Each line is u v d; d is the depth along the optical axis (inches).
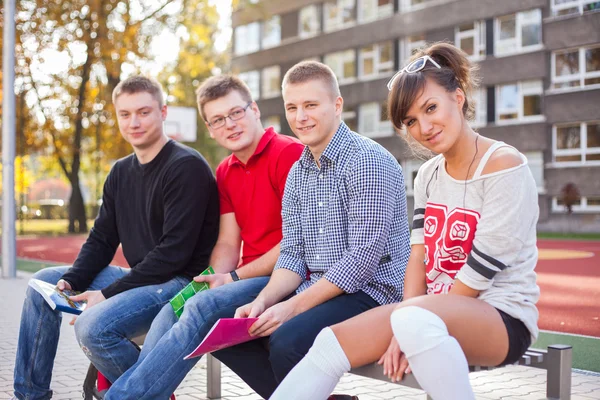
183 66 1056.2
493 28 1106.1
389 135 1269.7
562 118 1035.3
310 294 107.6
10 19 418.6
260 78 1549.0
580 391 149.6
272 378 113.2
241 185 136.8
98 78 981.2
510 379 166.9
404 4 1233.4
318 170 117.9
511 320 89.6
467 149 96.4
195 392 155.3
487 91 1115.9
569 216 1034.1
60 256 650.2
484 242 90.0
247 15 1540.4
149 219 139.7
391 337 90.1
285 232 122.2
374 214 109.7
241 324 101.7
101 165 1085.1
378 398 150.5
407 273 103.8
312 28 1423.5
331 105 117.0
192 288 124.6
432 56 99.2
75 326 123.5
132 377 108.8
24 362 132.3
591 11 999.6
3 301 306.2
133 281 130.3
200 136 1466.5
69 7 903.7
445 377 80.1
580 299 321.7
